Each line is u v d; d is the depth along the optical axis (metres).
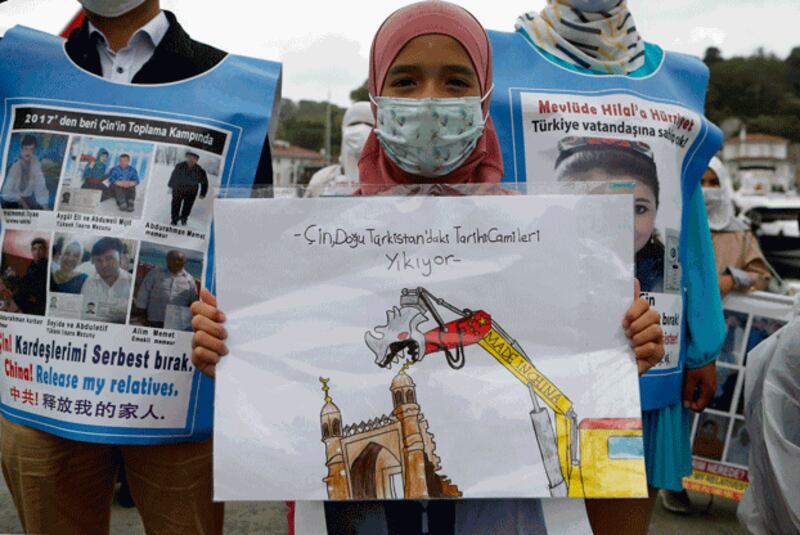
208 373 1.66
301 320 1.59
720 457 3.82
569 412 1.56
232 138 2.15
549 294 1.59
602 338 1.59
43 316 2.06
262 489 1.54
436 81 1.82
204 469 2.19
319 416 1.56
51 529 2.17
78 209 2.05
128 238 2.04
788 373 2.70
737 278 3.79
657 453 2.37
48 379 2.05
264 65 2.29
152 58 2.14
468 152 1.86
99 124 2.08
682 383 2.54
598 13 2.34
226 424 1.55
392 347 1.58
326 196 1.62
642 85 2.37
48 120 2.09
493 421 1.56
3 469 2.21
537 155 2.27
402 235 1.61
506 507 1.62
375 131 1.88
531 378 1.57
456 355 1.58
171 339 2.07
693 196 2.50
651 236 2.30
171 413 2.08
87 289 2.04
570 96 2.29
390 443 1.55
